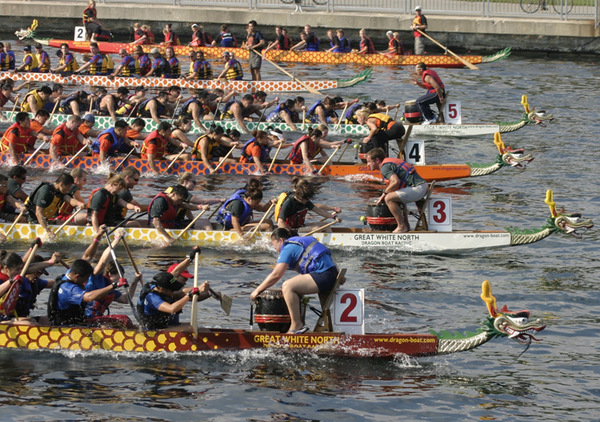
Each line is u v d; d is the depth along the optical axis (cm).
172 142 7188
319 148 7306
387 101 10756
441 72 13162
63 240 5175
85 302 3672
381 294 4478
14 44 14662
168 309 3606
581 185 7000
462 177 7081
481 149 8319
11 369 3475
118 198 5169
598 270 4962
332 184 6869
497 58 13612
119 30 15600
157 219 5131
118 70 11588
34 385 3334
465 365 3659
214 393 3312
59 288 3653
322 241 5241
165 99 8912
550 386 3466
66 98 9169
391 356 3684
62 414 3105
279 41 14212
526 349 3834
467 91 11456
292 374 3506
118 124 7031
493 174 7438
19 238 5184
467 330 3994
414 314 4200
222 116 9038
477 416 3191
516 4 15362
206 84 11625
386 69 13475
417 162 7169
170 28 14288
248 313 4134
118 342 3659
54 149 7019
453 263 5069
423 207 5341
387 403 3272
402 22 15050
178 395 3288
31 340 3669
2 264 3722
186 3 15688
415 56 13775
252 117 9300
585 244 5484
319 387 3391
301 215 5128
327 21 15212
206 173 7069
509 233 5212
